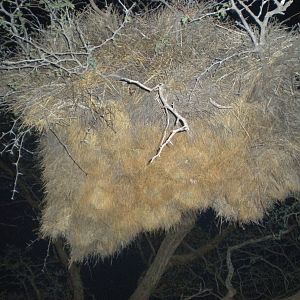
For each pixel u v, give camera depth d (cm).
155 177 254
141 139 249
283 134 251
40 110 241
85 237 266
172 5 258
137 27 244
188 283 753
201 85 236
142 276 645
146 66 240
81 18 262
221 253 693
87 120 248
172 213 262
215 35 243
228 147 250
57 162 265
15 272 820
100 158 255
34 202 680
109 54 240
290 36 237
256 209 260
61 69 237
